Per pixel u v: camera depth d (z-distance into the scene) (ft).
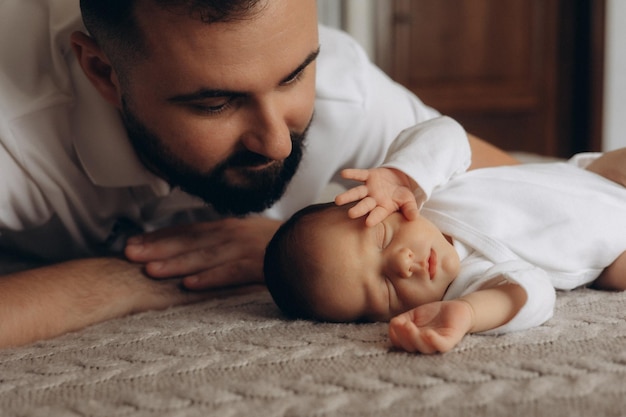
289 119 3.65
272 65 3.40
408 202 3.60
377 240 3.58
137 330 3.47
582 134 12.25
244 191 3.88
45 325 3.72
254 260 4.32
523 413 2.35
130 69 3.65
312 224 3.70
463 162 4.02
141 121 3.81
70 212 4.38
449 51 12.12
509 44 12.12
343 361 2.87
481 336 3.14
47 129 4.04
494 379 2.61
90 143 4.13
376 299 3.55
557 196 3.90
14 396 2.74
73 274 4.03
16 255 4.76
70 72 4.10
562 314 3.42
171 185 4.28
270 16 3.32
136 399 2.60
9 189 4.03
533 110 12.26
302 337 3.20
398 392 2.54
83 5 3.74
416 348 2.92
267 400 2.54
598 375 2.59
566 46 12.13
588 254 3.85
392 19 11.98
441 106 12.25
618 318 3.27
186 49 3.39
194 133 3.65
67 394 2.72
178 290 4.21
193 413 2.46
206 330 3.42
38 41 4.10
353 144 4.84
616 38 11.48
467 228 3.73
